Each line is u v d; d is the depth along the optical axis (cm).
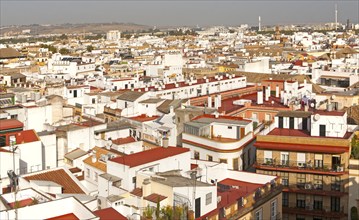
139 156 8812
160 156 8800
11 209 6350
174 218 6975
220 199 8131
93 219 6234
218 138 11069
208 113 12900
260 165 10438
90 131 11862
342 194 9956
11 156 9431
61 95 18038
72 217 6556
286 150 10331
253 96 17662
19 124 10238
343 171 9956
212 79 19262
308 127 11162
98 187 8544
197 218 7338
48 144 10944
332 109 13412
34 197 7225
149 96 15750
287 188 10300
